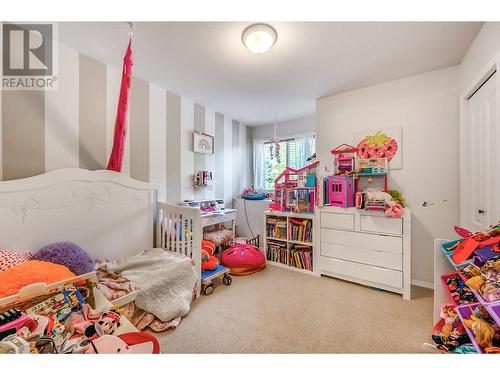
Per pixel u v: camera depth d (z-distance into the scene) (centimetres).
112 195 201
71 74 181
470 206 187
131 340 84
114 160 194
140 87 233
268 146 409
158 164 253
